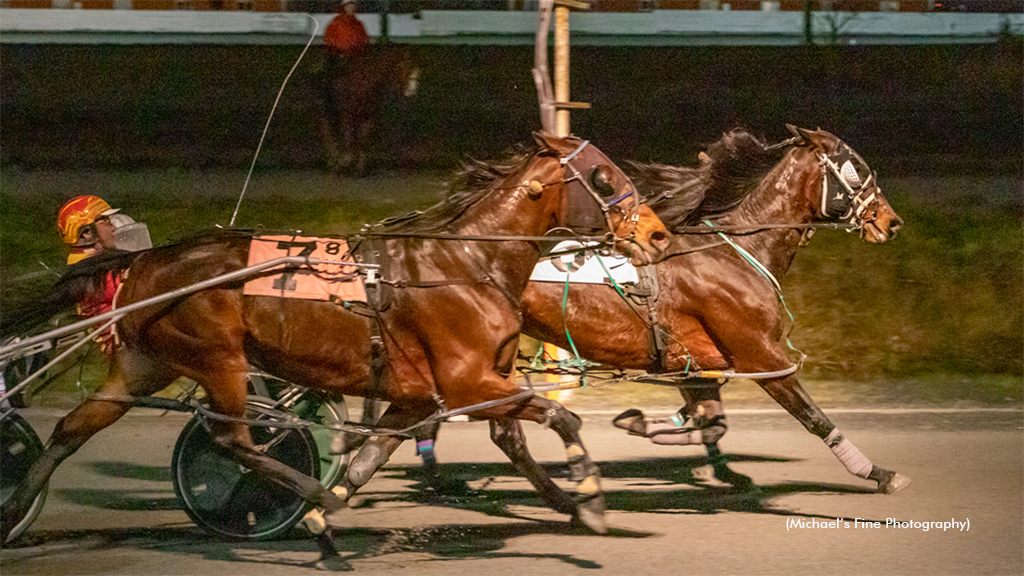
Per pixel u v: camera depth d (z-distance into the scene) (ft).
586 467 22.72
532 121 69.67
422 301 22.45
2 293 44.83
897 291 50.31
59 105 71.87
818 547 24.21
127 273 23.25
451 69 77.51
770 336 26.73
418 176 61.46
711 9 85.56
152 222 53.52
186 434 23.94
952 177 64.39
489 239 22.98
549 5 30.04
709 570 22.72
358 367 22.67
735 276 26.66
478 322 22.52
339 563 22.80
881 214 28.22
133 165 63.31
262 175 61.87
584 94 73.20
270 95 74.74
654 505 27.61
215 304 22.34
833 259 53.21
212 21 83.41
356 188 59.21
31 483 23.02
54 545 24.03
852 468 26.78
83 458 30.96
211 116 71.41
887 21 86.33
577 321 26.03
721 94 73.97
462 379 22.45
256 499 24.43
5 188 57.98
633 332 26.27
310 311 22.41
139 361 23.03
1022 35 85.66
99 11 83.61
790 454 32.42
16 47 80.28
